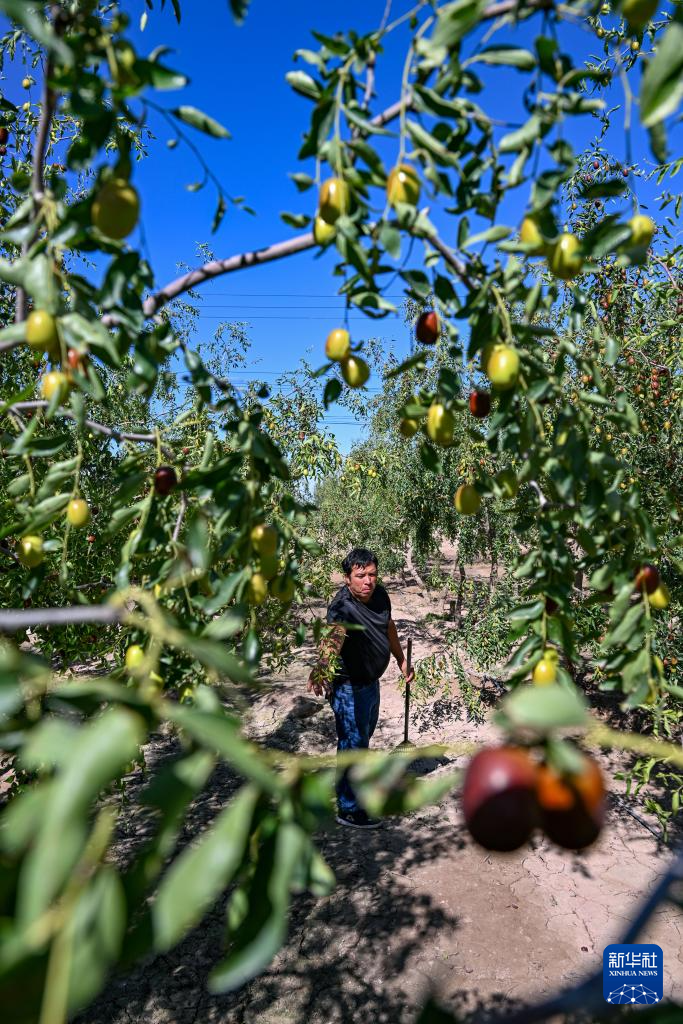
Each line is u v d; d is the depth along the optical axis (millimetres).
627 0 1083
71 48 1107
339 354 1591
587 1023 2332
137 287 1289
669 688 1431
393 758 694
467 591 8766
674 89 849
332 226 1347
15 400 1427
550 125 1246
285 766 698
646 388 4098
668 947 3520
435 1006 720
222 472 1582
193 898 505
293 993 3340
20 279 1195
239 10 1186
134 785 5074
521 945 3645
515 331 1455
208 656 685
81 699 800
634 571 1514
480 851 4535
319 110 1271
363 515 11836
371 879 4254
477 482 1727
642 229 1291
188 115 1207
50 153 3492
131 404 4016
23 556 1795
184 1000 3281
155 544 1709
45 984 478
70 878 499
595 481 1494
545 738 660
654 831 4605
